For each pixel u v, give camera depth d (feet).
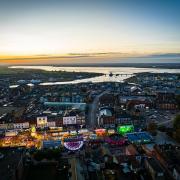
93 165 550.77
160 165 501.15
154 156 582.35
